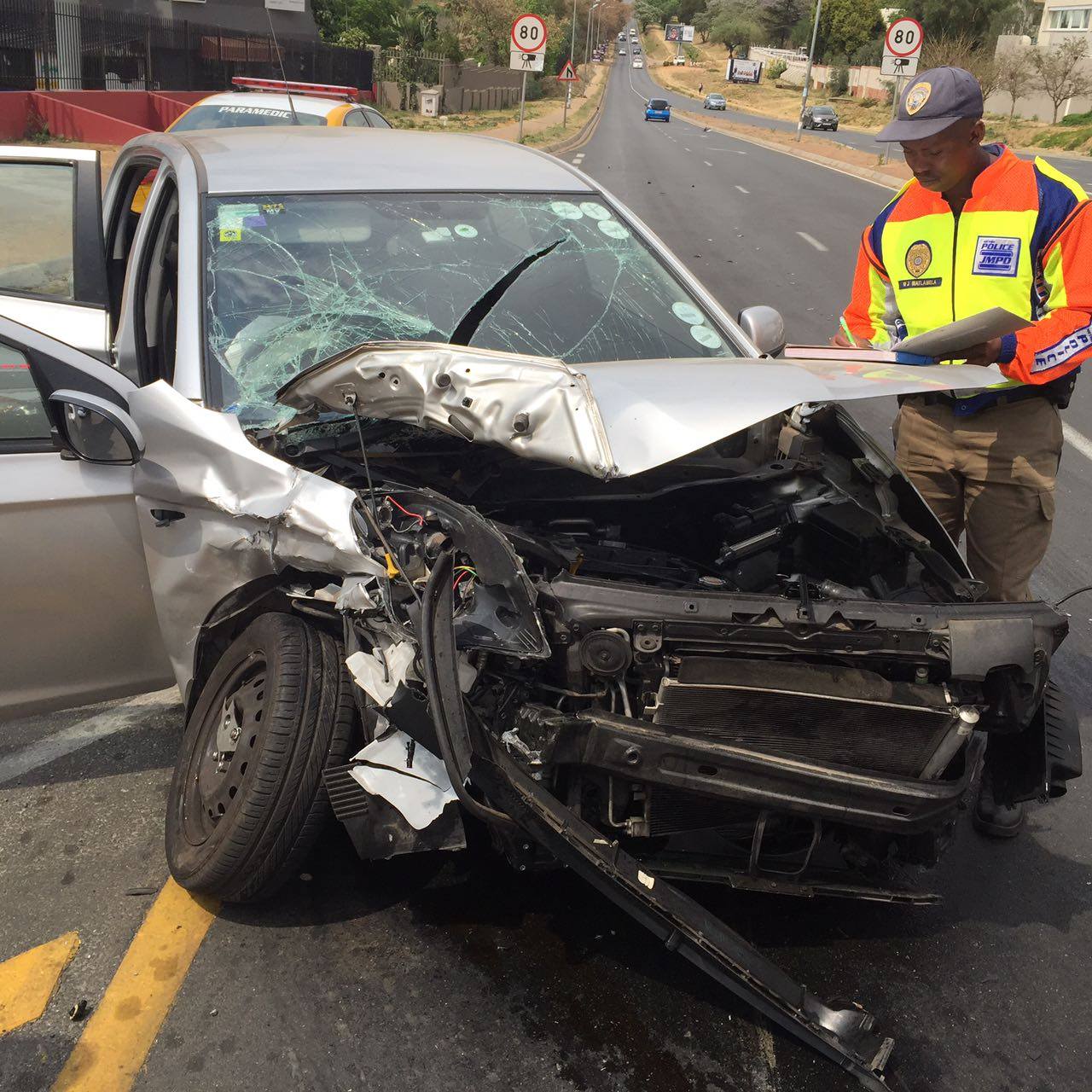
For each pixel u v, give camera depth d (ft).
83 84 83.66
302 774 8.40
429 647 7.34
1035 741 9.04
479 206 12.39
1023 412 10.62
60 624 9.80
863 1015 7.75
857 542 9.08
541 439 7.85
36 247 12.74
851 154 111.55
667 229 53.11
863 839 8.31
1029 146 142.51
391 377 8.50
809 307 35.60
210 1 100.53
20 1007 8.31
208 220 11.28
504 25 188.96
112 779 11.11
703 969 7.55
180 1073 7.79
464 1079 7.77
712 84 338.13
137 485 9.45
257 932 9.04
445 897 9.46
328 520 8.41
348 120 36.32
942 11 222.69
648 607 7.76
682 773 7.64
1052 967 9.09
